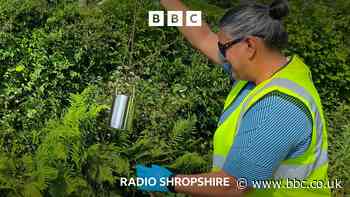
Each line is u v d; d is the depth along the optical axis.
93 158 3.30
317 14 6.52
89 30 5.31
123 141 3.78
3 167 3.08
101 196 3.29
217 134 1.88
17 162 3.22
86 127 3.67
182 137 4.05
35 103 4.70
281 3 1.67
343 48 5.87
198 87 4.84
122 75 4.90
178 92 4.79
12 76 4.95
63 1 5.98
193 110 4.68
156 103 4.46
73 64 5.02
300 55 5.70
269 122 1.60
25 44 5.16
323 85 5.72
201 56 5.19
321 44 5.91
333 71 5.74
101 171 3.23
